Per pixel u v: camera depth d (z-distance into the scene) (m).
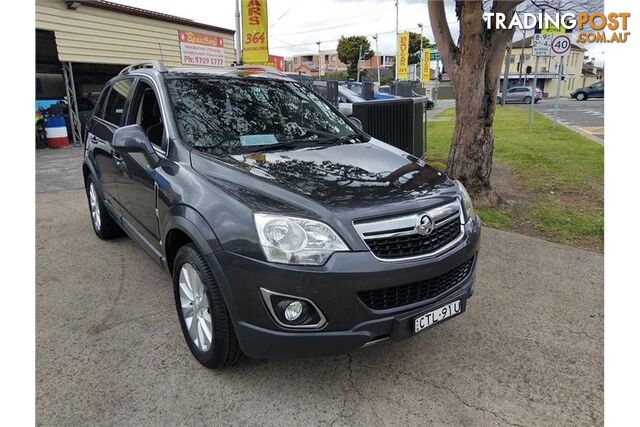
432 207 2.62
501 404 2.54
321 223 2.34
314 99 4.11
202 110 3.39
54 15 11.37
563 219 5.70
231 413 2.47
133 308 3.59
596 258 4.53
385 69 67.31
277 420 2.42
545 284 3.98
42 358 2.94
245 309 2.38
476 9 5.55
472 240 2.80
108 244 4.96
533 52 13.76
